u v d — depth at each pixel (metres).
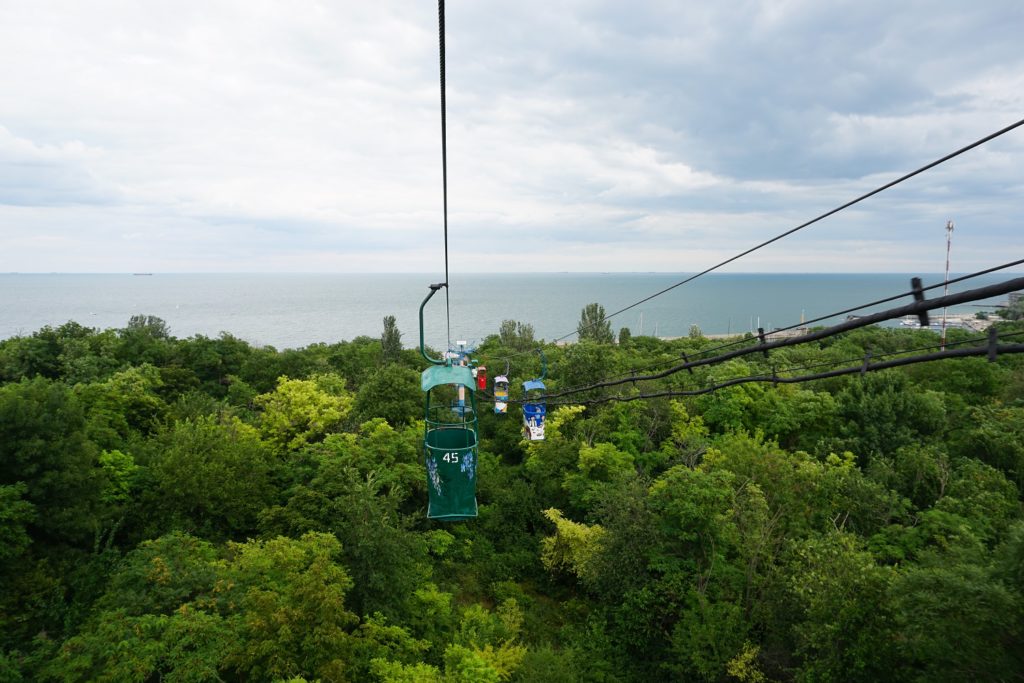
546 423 37.16
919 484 28.64
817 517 25.72
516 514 32.78
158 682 16.44
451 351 15.11
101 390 32.88
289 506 25.00
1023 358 49.09
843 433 36.94
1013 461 30.33
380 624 19.67
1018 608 14.41
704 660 20.09
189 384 48.12
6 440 19.67
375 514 22.53
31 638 17.62
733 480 24.69
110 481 24.03
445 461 12.73
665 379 44.78
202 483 24.45
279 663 15.33
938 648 15.32
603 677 22.05
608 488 29.20
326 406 36.09
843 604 17.55
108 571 20.19
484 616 23.69
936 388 44.91
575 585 28.92
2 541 17.80
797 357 51.78
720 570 22.28
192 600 17.31
